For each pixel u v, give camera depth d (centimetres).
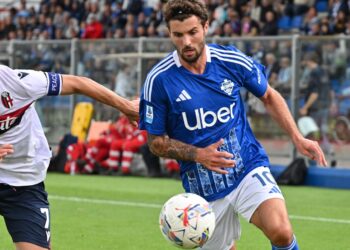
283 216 1686
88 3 7138
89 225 2970
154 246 2564
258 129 4634
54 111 5375
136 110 1770
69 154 5000
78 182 4481
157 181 4569
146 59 4975
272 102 1844
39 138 1731
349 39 4353
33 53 5497
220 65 1745
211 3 6203
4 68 1633
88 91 1705
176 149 1712
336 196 3909
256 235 2766
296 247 1702
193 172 1794
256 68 1792
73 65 5284
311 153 1802
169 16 1639
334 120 4397
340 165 4406
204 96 1731
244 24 5725
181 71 1725
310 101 4447
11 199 1698
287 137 4550
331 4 5712
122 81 5066
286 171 4397
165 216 1681
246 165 1780
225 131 1759
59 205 3512
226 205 1789
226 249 1853
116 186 4275
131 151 4850
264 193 1725
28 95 1652
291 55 4488
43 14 7431
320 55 4425
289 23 6047
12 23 7650
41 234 1691
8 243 2597
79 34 7025
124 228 2908
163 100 1731
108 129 4981
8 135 1675
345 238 2752
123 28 6744
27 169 1705
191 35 1639
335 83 4388
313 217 3212
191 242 1677
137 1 6725
